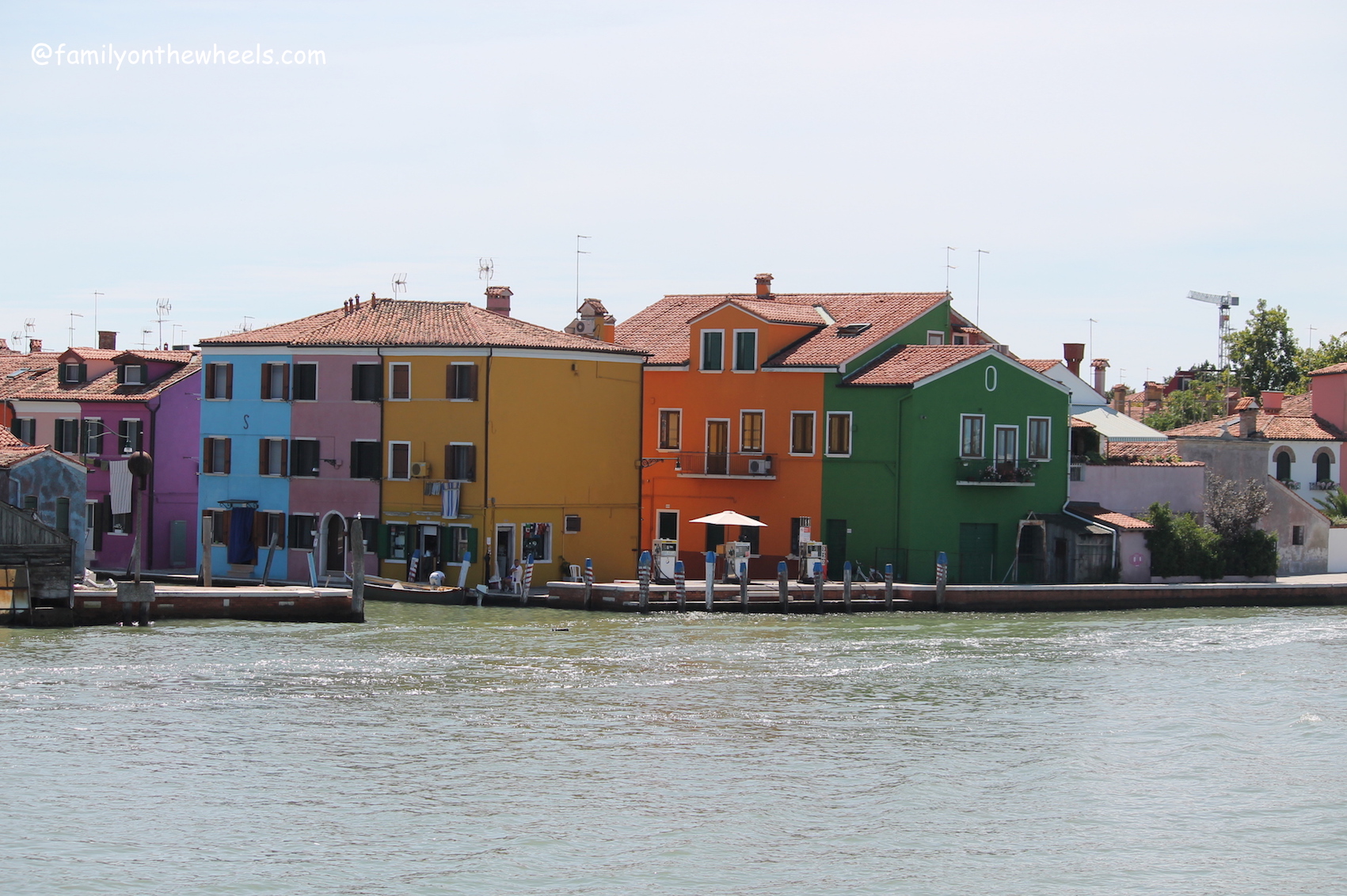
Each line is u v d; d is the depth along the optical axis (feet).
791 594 314.14
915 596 320.70
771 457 362.94
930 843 150.61
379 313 359.87
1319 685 236.02
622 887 136.46
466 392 333.01
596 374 346.33
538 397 336.29
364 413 343.67
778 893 136.05
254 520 358.23
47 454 285.84
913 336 378.32
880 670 240.12
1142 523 359.87
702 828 152.87
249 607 276.82
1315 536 406.21
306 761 172.96
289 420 353.72
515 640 259.60
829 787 168.76
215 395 363.76
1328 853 150.20
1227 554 371.15
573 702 207.41
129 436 391.65
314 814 153.99
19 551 257.96
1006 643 274.36
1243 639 287.69
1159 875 143.43
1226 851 150.61
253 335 364.79
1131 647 273.95
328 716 194.90
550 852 144.66
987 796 167.02
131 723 187.11
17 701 197.26
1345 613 338.34
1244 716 211.20
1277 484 401.08
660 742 186.29
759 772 173.68
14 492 282.56
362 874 137.90
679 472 374.22
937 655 257.14
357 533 281.33
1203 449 398.21
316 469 350.02
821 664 243.81
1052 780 174.09
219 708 197.67
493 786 165.07
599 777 169.48
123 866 138.21
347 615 281.54
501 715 198.18
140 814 152.25
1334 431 488.44
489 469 330.13
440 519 332.80
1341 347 631.15
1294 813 163.12
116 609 263.70
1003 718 206.18
